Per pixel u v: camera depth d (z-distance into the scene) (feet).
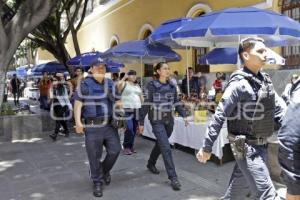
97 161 17.58
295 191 7.22
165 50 33.19
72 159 24.95
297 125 7.06
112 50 33.09
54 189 18.62
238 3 41.06
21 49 119.34
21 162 24.44
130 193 17.69
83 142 31.09
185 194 17.38
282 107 11.47
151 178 19.94
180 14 51.85
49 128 36.32
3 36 27.58
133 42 33.96
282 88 35.70
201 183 18.89
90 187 18.74
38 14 27.99
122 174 20.81
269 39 25.73
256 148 11.03
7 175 21.42
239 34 20.54
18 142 31.78
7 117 32.78
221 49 35.24
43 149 28.58
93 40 89.61
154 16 59.41
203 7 46.78
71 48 107.14
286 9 36.22
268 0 37.32
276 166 18.13
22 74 118.01
